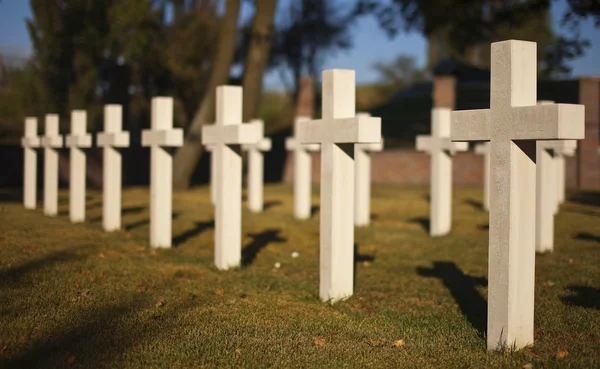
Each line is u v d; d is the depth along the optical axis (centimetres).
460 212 746
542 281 404
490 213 288
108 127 553
